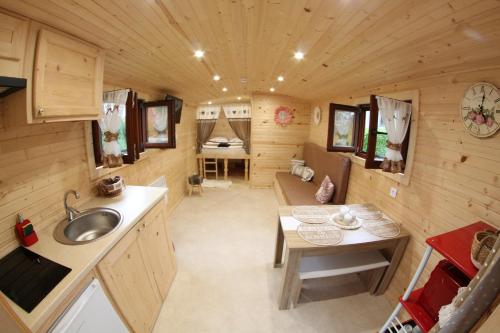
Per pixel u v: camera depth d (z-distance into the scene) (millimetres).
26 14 930
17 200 1272
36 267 1108
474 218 1353
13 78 907
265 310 1946
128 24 1222
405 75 1803
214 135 6484
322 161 3693
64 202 1560
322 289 2170
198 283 2232
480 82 1293
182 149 4398
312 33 1425
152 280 1811
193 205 4156
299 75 2668
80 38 1246
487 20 913
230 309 1949
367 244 1799
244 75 2947
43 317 875
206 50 1816
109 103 1838
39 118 1099
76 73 1268
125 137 2096
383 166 1986
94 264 1175
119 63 1764
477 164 1332
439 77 1591
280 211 2256
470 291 722
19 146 1273
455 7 896
